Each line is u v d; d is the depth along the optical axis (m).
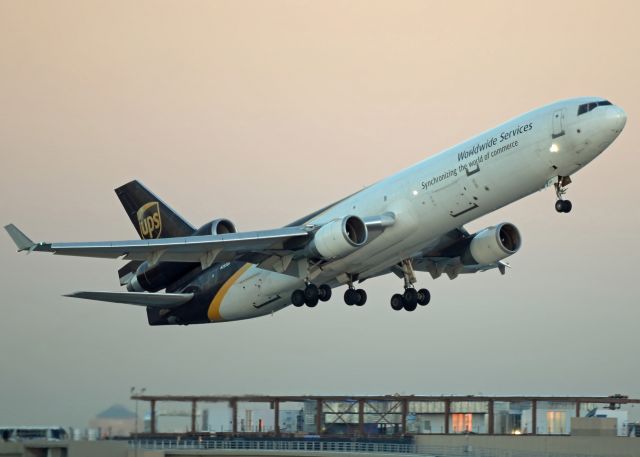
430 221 124.12
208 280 146.12
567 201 119.31
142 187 158.88
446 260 140.75
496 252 134.00
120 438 135.62
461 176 120.75
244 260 134.38
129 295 142.25
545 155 115.75
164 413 158.88
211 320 149.12
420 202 123.69
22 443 127.38
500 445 154.38
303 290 135.12
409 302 135.75
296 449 157.38
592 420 153.12
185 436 156.25
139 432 136.75
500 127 120.12
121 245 123.81
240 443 155.00
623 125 113.25
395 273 144.25
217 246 128.12
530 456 149.50
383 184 129.12
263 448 155.75
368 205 128.50
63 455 128.25
